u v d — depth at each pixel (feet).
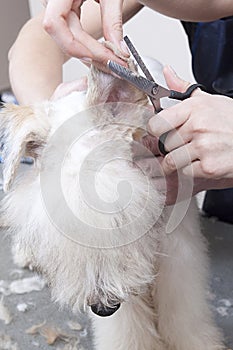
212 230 6.17
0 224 4.60
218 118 3.30
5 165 3.50
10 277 5.54
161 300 4.41
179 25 7.55
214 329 4.69
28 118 3.56
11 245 5.79
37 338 4.79
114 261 3.24
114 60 3.20
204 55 5.63
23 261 5.58
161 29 7.79
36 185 3.51
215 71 5.55
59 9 3.25
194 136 3.32
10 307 5.16
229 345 4.67
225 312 5.00
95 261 3.23
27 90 4.57
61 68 4.97
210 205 6.35
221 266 5.58
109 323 4.41
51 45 5.07
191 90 3.51
